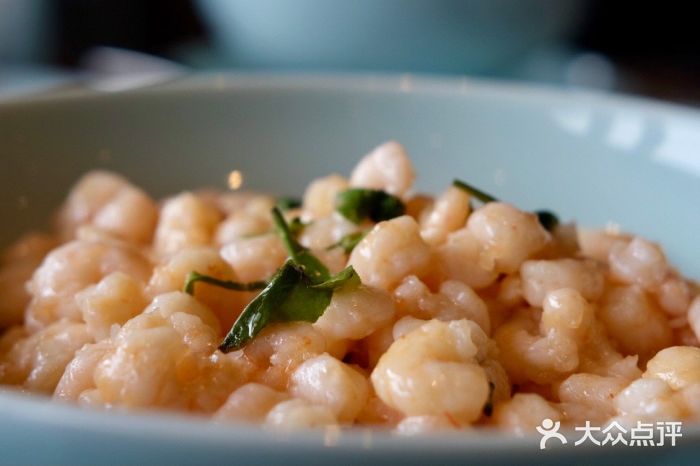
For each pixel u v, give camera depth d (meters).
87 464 0.17
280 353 0.21
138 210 0.29
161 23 0.53
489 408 0.20
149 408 0.20
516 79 0.47
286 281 0.21
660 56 0.56
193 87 0.32
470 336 0.20
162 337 0.20
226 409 0.20
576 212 0.31
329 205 0.27
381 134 0.33
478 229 0.23
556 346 0.22
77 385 0.21
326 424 0.19
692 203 0.29
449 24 0.42
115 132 0.32
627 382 0.21
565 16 0.44
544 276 0.23
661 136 0.30
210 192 0.32
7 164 0.30
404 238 0.22
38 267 0.27
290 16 0.43
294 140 0.33
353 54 0.44
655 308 0.24
